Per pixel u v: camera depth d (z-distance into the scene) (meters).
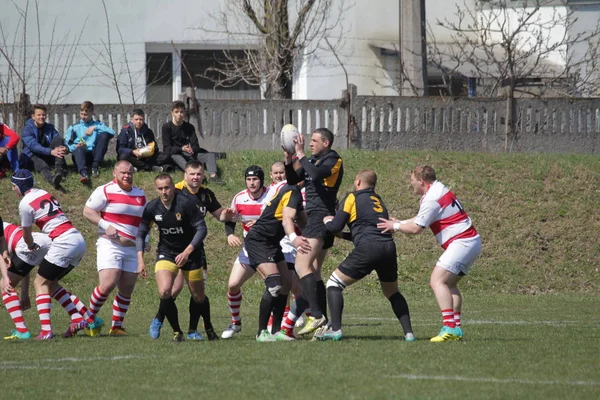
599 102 85.31
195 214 35.56
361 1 113.12
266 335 36.62
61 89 95.25
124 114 73.50
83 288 58.72
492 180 75.94
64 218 39.28
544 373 27.77
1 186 66.62
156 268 35.97
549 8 121.25
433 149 80.88
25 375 28.33
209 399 24.12
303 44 102.00
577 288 66.12
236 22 108.44
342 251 66.31
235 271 39.25
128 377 27.56
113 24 104.25
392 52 114.69
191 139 70.12
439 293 35.09
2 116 71.94
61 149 66.19
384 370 28.17
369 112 79.06
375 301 58.91
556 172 77.88
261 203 42.09
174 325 36.34
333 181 37.06
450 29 118.44
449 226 34.94
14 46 94.81
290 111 77.25
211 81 111.50
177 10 106.88
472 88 113.38
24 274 39.69
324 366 28.92
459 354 31.31
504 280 65.75
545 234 70.75
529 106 83.12
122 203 39.88
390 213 70.19
